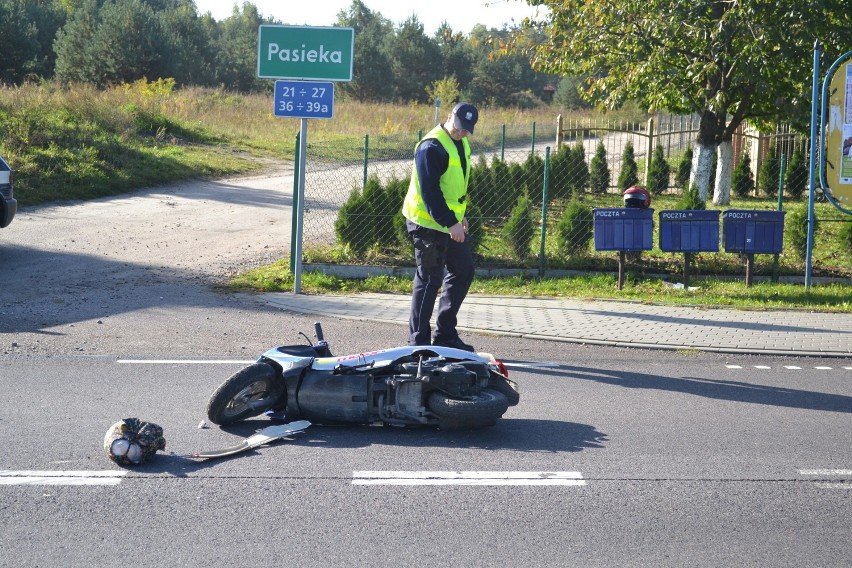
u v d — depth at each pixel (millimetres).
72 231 16422
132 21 51094
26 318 10180
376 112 47125
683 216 12695
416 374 6344
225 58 70375
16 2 54844
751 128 28609
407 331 10062
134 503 5020
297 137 13047
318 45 11797
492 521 4832
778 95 20422
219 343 9281
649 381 8102
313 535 4617
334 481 5410
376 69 67250
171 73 52000
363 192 13867
